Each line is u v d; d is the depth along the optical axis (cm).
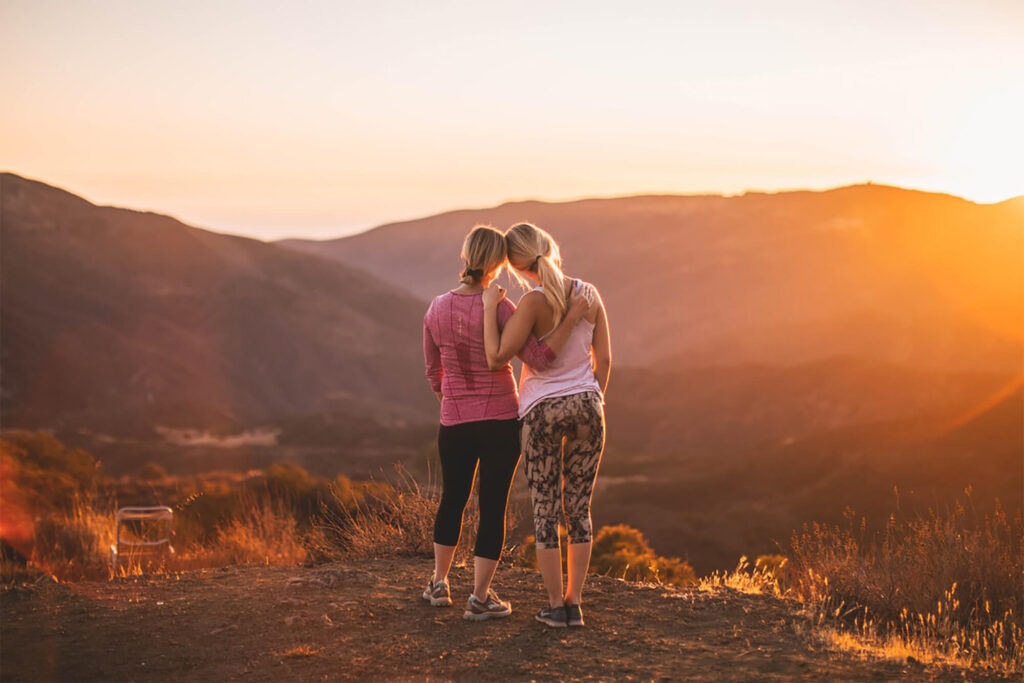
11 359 17500
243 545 830
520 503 642
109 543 855
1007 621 504
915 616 521
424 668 393
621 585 549
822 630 469
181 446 12556
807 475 7569
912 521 587
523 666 396
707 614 492
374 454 11719
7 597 503
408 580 538
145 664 397
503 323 435
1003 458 6925
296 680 379
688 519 6825
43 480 2066
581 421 430
